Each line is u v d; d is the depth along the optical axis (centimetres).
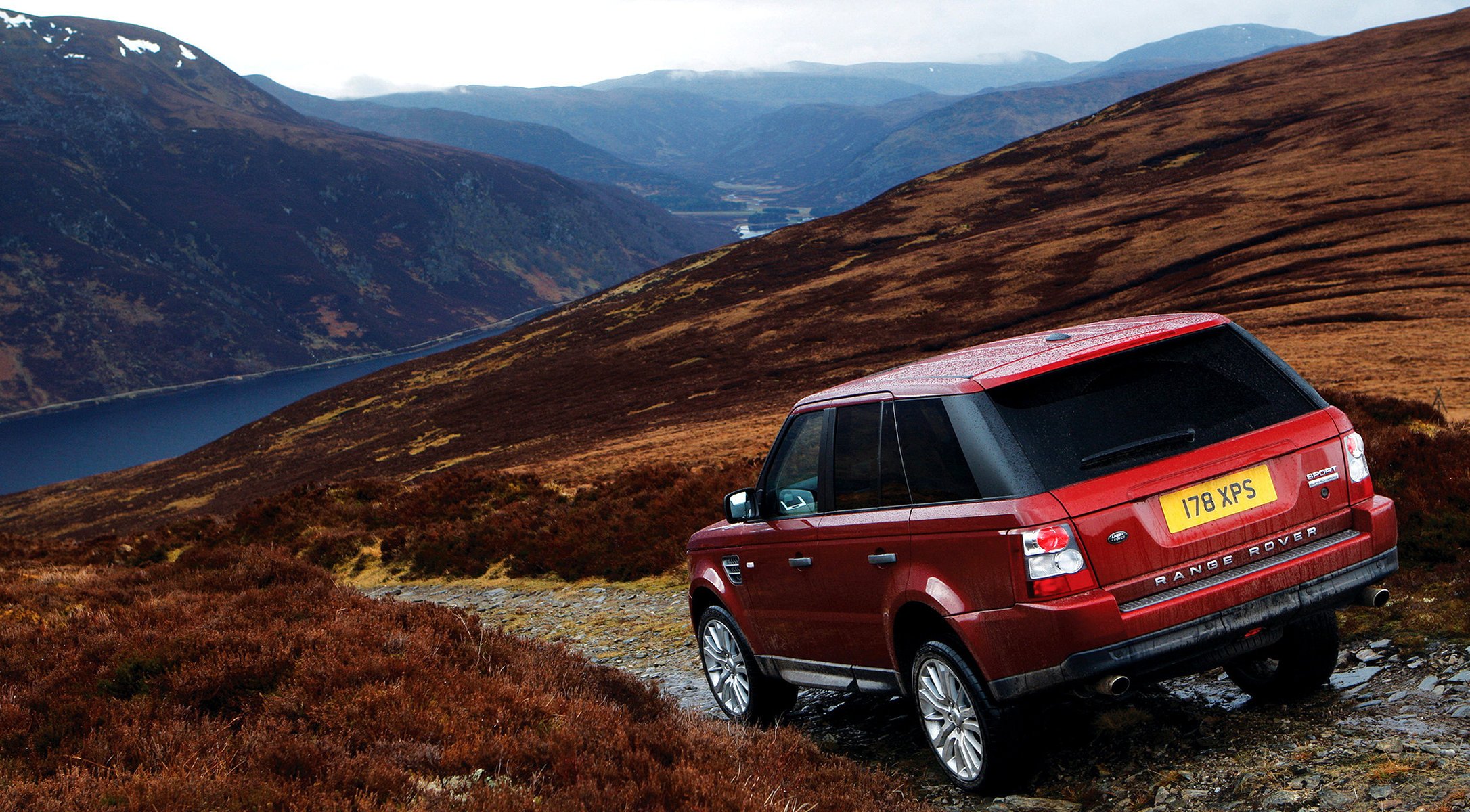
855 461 569
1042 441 466
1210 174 13525
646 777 489
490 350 16612
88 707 596
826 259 15650
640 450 6253
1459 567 693
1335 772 444
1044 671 452
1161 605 448
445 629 794
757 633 687
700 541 736
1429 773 420
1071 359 488
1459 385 3362
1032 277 10631
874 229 16525
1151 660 448
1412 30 19600
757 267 16312
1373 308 6134
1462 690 503
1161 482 462
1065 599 443
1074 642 439
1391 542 502
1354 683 552
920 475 515
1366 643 614
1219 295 7919
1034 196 15800
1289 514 484
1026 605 448
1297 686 546
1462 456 908
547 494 2473
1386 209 9219
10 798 453
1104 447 466
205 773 467
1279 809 425
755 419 6994
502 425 10931
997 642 464
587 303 19400
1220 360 508
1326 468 497
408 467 9881
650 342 13288
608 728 565
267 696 618
